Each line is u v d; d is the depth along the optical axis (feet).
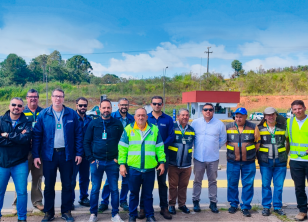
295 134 14.33
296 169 14.30
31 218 14.12
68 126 13.66
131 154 13.50
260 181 21.45
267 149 14.98
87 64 285.64
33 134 13.53
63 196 13.83
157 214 14.97
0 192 12.88
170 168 15.06
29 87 169.89
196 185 15.44
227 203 16.84
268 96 149.79
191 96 103.65
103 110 13.79
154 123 14.96
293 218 14.38
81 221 13.73
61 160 13.52
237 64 237.04
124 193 15.79
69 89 167.43
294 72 197.06
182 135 15.02
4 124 12.76
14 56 202.90
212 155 15.19
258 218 14.40
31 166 14.94
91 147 13.99
